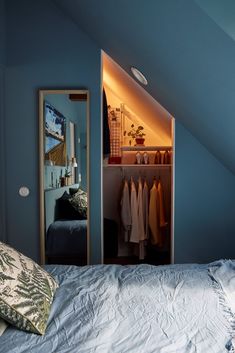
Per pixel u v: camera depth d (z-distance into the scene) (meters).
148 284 1.35
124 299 1.19
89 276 1.47
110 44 2.22
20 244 2.57
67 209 2.60
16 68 2.50
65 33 2.49
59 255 2.60
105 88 3.39
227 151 2.29
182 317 1.05
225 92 1.50
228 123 1.84
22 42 2.49
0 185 2.47
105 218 3.43
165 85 2.08
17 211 2.56
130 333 0.95
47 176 2.58
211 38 1.17
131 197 3.01
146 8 1.34
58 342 0.90
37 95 2.51
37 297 1.03
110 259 3.23
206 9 1.06
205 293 1.24
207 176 2.66
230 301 1.16
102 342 0.89
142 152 3.42
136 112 3.38
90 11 1.96
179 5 1.14
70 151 2.55
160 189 3.11
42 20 2.48
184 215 2.68
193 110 2.08
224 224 2.68
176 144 2.65
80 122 2.54
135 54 1.99
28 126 2.52
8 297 0.95
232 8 1.07
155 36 1.51
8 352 0.85
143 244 3.10
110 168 3.45
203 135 2.41
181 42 1.37
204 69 1.43
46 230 2.58
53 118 2.54
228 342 0.88
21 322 0.94
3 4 2.42
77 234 2.61
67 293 1.24
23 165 2.54
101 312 1.08
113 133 3.46
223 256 2.69
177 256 2.70
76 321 1.02
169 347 0.87
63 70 2.51
